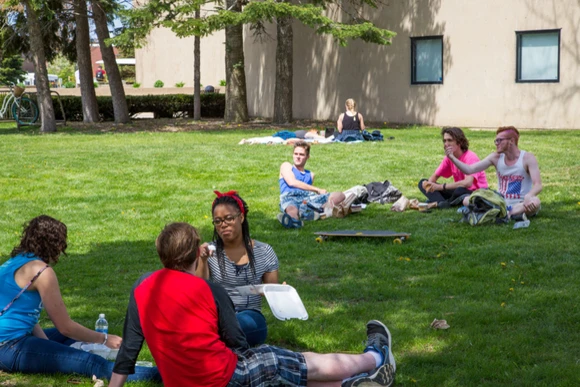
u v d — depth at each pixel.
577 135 17.98
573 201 9.74
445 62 22.81
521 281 6.27
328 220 9.17
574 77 20.23
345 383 3.74
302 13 20.12
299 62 27.64
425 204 9.64
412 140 17.73
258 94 30.20
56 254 4.46
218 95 30.55
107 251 7.89
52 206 10.45
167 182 12.27
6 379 4.25
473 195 8.59
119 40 21.06
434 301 5.81
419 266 6.94
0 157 15.20
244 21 20.38
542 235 7.89
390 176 12.41
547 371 4.30
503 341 4.83
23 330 4.36
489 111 22.00
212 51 34.94
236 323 3.65
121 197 11.05
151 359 4.65
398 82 24.12
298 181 9.26
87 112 25.53
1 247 8.20
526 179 8.69
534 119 21.11
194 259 3.67
